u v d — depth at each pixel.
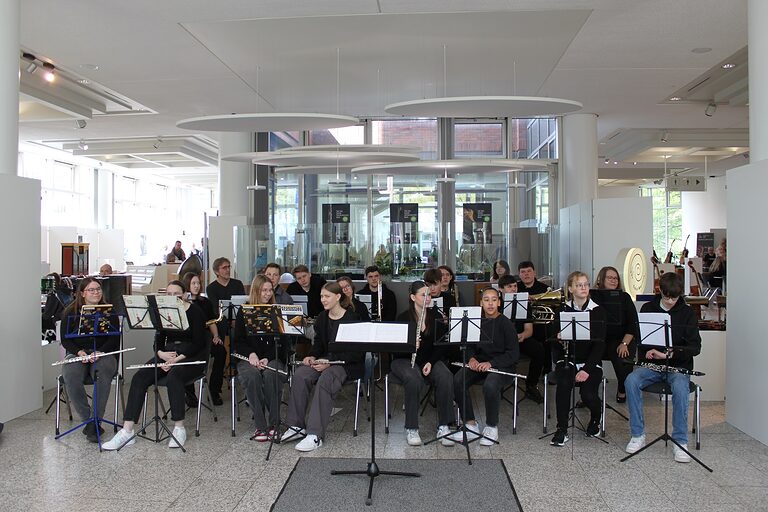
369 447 4.96
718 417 5.73
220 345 6.29
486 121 12.06
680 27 7.03
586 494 4.01
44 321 7.47
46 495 4.02
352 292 6.22
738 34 7.25
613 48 7.75
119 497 3.99
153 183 25.25
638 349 5.14
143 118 12.28
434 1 6.29
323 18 6.77
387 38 7.40
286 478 4.31
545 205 12.05
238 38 7.39
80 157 18.41
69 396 5.25
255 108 11.06
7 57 5.70
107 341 5.38
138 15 6.66
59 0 6.29
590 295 6.10
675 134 13.89
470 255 10.54
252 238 10.41
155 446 5.00
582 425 5.50
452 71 8.76
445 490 4.07
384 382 5.54
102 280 10.99
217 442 5.10
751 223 5.13
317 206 12.27
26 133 14.15
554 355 5.54
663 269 11.88
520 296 6.22
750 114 5.41
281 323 4.95
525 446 4.98
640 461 4.61
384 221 10.23
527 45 7.63
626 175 20.69
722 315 11.69
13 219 5.76
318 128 7.89
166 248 23.91
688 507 3.80
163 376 5.20
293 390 5.19
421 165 9.32
